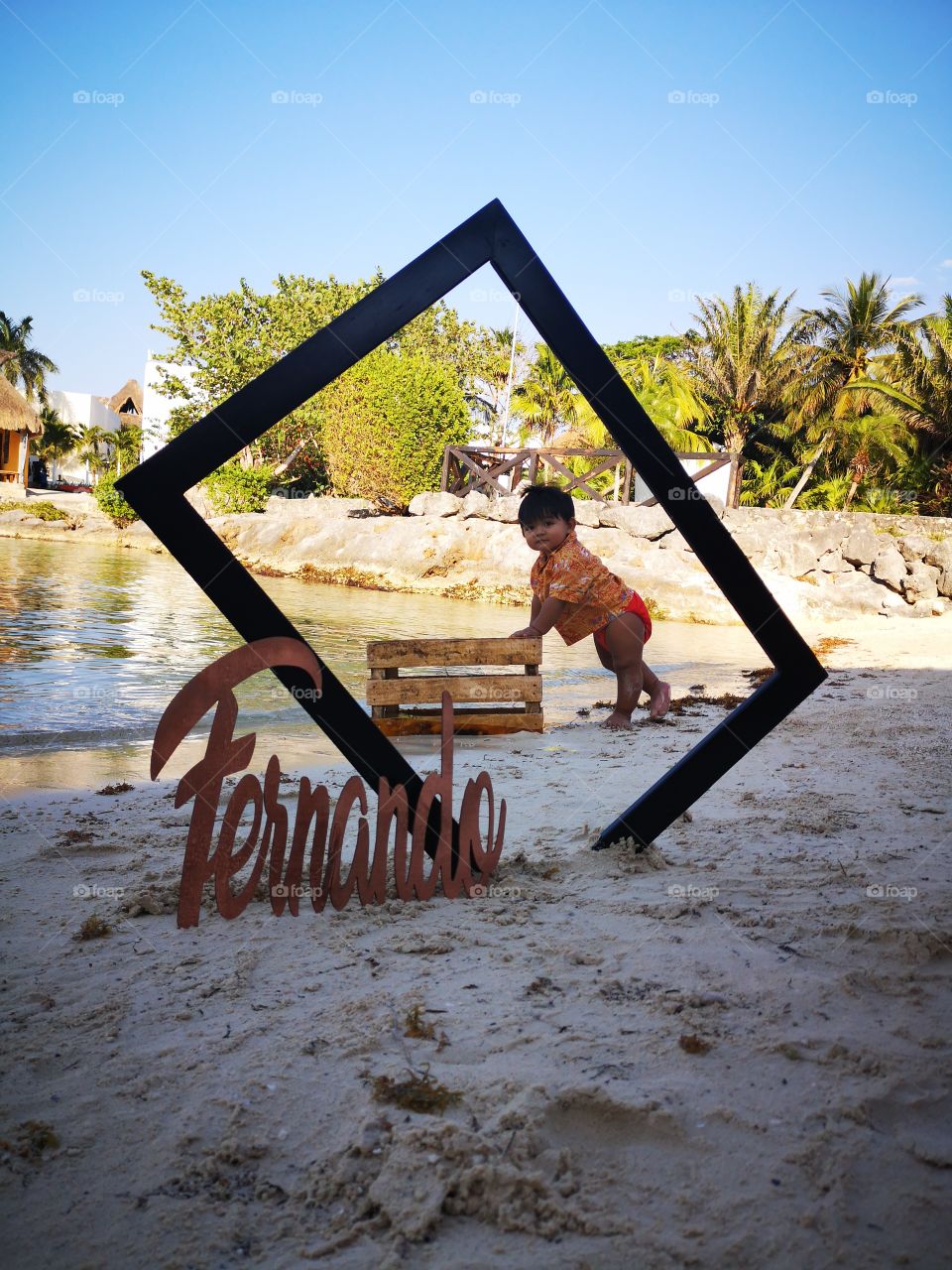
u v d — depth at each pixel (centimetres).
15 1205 187
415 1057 236
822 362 4172
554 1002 264
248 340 4056
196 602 1684
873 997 268
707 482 2670
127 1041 246
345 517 3047
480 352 4884
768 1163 196
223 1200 188
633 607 698
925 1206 184
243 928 323
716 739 385
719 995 267
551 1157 196
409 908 340
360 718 347
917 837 422
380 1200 186
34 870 386
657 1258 171
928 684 993
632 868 375
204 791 323
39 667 974
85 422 7038
